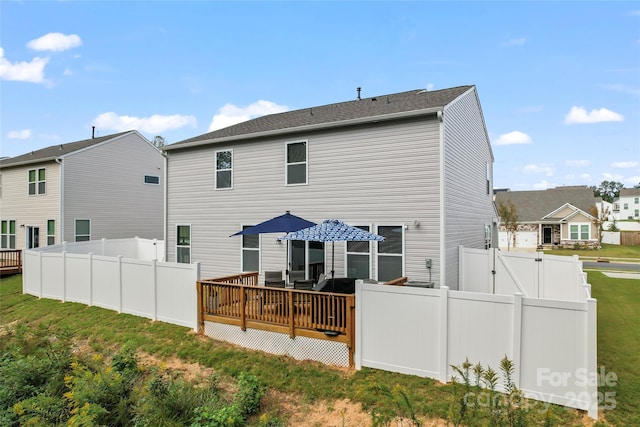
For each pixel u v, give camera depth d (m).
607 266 19.73
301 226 9.08
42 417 5.82
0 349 8.64
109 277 10.62
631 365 6.03
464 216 11.14
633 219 57.34
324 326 6.89
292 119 12.72
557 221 31.41
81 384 6.09
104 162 21.00
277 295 7.52
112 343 8.57
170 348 7.96
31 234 20.61
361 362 6.50
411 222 9.38
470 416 4.38
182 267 9.00
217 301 8.37
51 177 19.52
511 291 9.57
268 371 6.75
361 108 11.64
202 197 13.16
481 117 13.77
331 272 9.42
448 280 9.29
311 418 5.38
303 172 11.05
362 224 10.05
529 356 5.18
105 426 5.36
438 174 9.02
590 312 4.79
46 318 10.62
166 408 5.49
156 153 24.12
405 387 5.70
